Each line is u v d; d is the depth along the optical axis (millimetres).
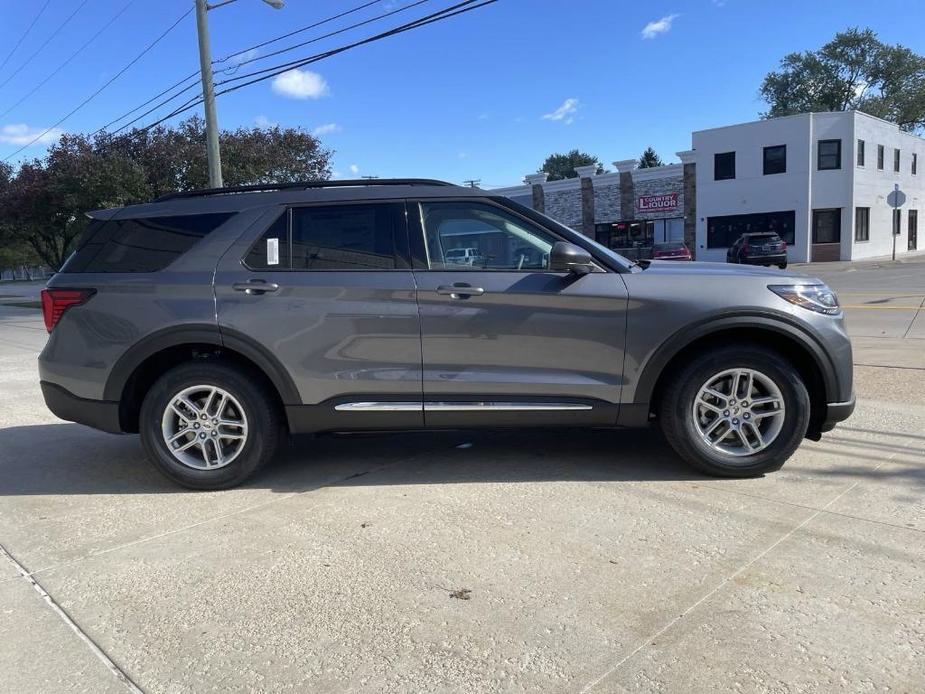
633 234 38969
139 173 22016
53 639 2814
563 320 4156
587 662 2531
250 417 4363
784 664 2471
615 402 4215
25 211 25797
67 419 4562
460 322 4176
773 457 4207
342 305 4223
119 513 4141
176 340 4289
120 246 4492
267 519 3953
